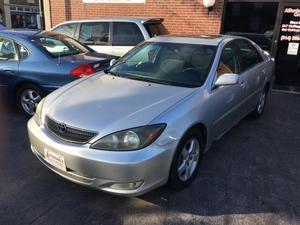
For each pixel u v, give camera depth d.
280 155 4.24
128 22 7.25
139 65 4.12
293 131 5.15
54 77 4.91
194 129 3.28
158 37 4.61
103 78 3.92
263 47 8.70
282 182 3.57
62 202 3.09
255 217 2.95
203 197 3.22
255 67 5.00
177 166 3.08
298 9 8.09
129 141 2.74
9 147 4.20
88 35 7.54
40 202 3.08
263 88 5.46
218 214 2.98
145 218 2.90
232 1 8.67
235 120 4.47
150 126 2.81
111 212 2.97
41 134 3.12
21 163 3.79
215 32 8.98
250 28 8.73
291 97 7.36
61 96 3.46
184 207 3.06
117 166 2.68
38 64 4.98
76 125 2.88
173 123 2.94
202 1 8.85
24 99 5.21
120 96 3.30
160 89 3.46
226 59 4.10
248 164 3.96
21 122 5.10
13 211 2.94
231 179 3.59
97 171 2.75
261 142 4.65
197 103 3.29
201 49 4.05
